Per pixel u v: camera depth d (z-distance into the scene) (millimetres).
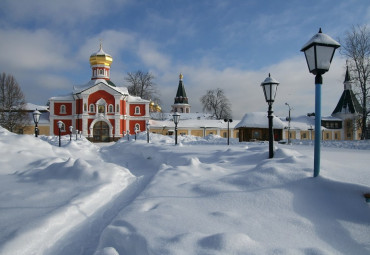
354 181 4855
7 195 5609
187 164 7652
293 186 4824
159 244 3119
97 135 49562
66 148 16875
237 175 5609
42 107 60469
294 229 3672
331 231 3670
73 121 50625
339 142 23453
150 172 9984
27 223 3963
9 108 46625
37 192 5770
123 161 14508
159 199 4805
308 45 5375
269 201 4465
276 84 8609
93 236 4066
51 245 3709
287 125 50281
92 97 49312
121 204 5422
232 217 3920
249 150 11711
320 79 5297
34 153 10453
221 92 64000
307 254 2988
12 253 3236
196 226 3631
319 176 4871
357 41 30953
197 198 4789
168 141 31500
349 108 53000
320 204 4352
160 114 66375
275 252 2990
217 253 2916
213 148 14805
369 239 3518
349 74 32438
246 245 3064
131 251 3283
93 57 54406
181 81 83750
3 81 46531
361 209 4062
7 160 9414
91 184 6355
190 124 55562
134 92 60594
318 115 5117
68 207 4625
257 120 35219
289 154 8133
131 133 52656
